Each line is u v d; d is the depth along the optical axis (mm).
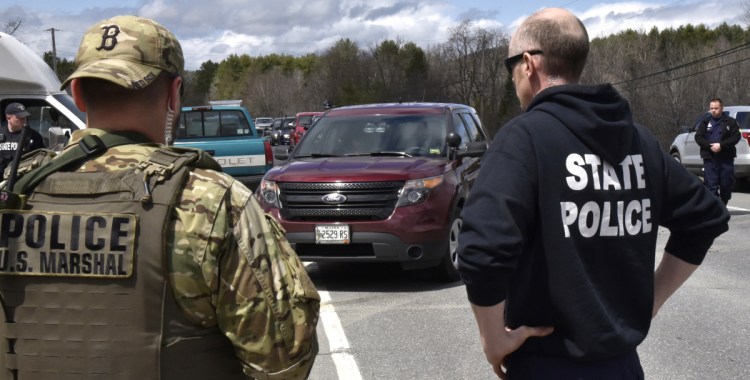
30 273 1800
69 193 1823
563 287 2193
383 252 7273
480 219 2152
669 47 74938
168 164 1833
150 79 1894
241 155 13938
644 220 2324
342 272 8625
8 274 1812
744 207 14586
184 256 1782
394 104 9375
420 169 7543
